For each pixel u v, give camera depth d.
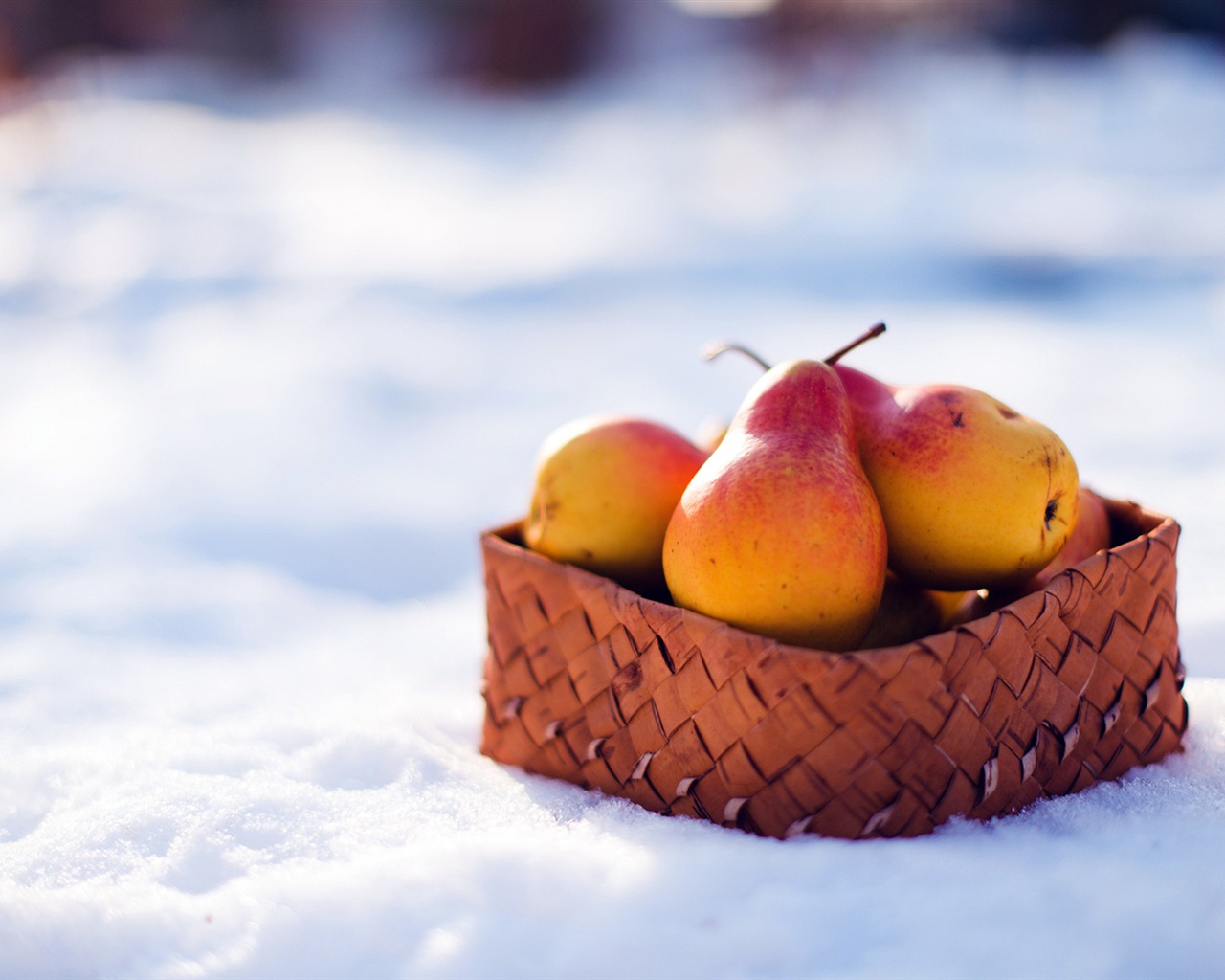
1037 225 5.28
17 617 1.27
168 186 7.24
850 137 9.29
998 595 0.92
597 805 0.90
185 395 2.71
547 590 0.91
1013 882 0.82
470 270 4.61
